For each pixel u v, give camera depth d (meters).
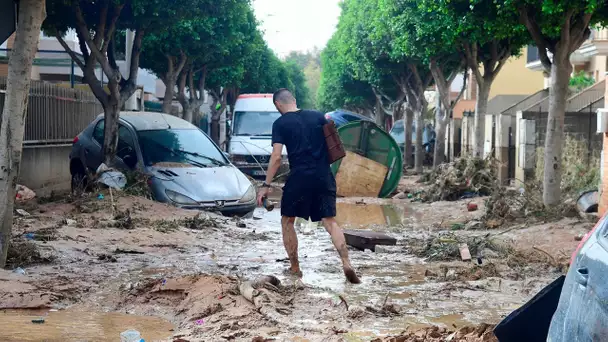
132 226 12.89
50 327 6.47
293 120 8.91
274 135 8.94
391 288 8.48
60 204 15.12
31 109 19.41
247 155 30.14
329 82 65.50
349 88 57.06
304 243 12.41
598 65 37.47
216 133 51.00
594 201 14.80
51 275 8.73
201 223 13.89
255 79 56.78
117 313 7.14
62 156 21.89
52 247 10.42
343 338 6.19
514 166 25.50
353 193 23.53
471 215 16.98
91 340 6.07
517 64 60.25
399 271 9.72
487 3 17.09
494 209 15.17
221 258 10.55
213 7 20.95
